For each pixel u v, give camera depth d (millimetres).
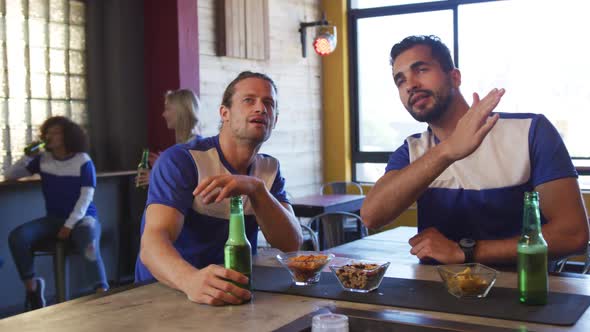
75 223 4039
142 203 4844
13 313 4184
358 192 6762
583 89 5695
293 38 6332
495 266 1803
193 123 4195
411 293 1529
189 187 1883
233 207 1552
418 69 1894
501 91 1646
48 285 4508
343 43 6648
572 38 5707
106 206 4746
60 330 1326
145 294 1611
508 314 1333
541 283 1396
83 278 4664
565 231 1773
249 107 1926
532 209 1408
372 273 1538
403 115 6547
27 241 3961
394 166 2055
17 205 4254
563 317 1302
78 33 4738
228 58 5523
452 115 1937
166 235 1761
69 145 4109
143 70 5016
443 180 1951
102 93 4863
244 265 1544
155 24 4980
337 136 6742
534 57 5863
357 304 1465
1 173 4332
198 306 1484
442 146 1730
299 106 6434
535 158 1869
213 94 5371
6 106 4340
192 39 5008
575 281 1619
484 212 1911
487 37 6031
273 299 1529
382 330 1315
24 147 4410
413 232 3074
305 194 6539
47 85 4555
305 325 1299
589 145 5695
